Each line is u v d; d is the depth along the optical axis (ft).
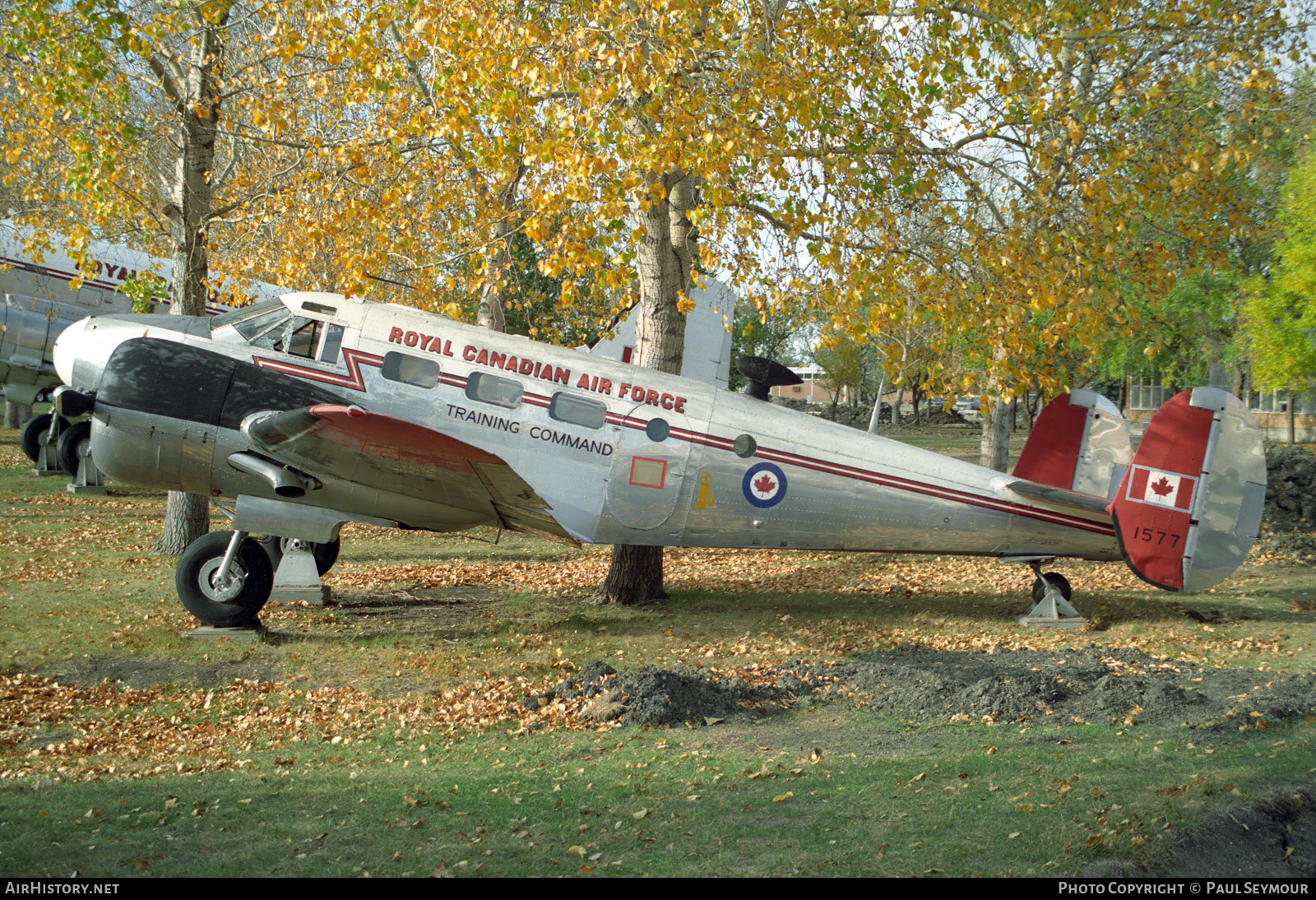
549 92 30.14
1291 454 55.52
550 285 75.92
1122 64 38.60
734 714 21.91
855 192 32.22
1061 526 31.96
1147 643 28.66
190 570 27.91
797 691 23.90
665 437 30.37
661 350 35.06
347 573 40.88
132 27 32.35
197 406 27.94
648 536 31.14
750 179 31.60
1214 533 29.76
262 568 28.50
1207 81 37.86
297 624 30.37
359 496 29.01
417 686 24.02
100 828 13.79
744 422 31.01
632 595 35.58
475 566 43.52
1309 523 52.54
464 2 27.78
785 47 29.60
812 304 33.55
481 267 34.53
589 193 28.14
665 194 28.63
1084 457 34.32
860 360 162.81
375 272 33.40
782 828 14.11
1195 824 13.62
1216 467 29.73
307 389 28.73
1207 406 29.73
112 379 27.81
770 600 36.60
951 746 18.98
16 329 62.39
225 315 30.81
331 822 14.35
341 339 29.14
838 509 31.55
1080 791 15.37
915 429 180.14
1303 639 28.71
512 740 19.83
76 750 18.29
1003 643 29.17
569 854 13.15
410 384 29.25
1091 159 35.94
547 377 30.04
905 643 29.09
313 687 23.62
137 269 67.05
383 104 36.70
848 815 14.60
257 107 35.29
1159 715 20.76
